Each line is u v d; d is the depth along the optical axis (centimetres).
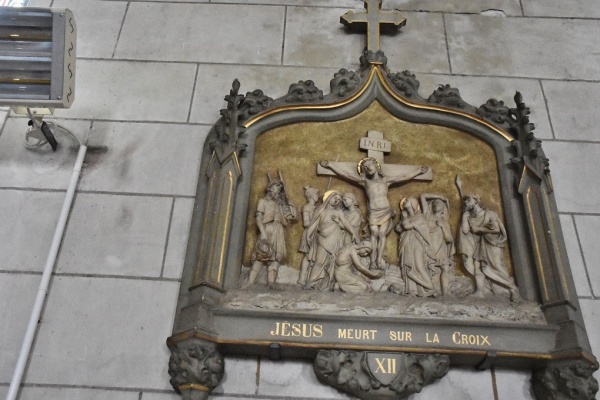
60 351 278
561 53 388
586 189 335
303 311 277
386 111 348
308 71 372
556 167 342
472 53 385
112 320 287
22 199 320
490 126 337
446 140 341
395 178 324
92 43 379
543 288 287
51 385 271
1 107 350
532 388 276
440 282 295
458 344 270
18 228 311
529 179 316
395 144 340
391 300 283
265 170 327
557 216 311
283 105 336
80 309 289
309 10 399
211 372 261
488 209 316
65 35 317
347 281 289
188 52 378
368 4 389
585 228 322
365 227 311
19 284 295
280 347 267
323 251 299
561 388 263
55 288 294
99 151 338
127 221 315
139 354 279
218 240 290
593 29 400
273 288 287
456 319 277
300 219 314
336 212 310
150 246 307
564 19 404
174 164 334
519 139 331
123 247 307
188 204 321
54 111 348
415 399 271
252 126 331
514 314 281
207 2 402
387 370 263
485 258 302
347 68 373
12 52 312
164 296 294
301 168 330
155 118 350
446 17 400
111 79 365
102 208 318
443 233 308
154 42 382
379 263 297
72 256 303
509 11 406
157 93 360
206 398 264
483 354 267
